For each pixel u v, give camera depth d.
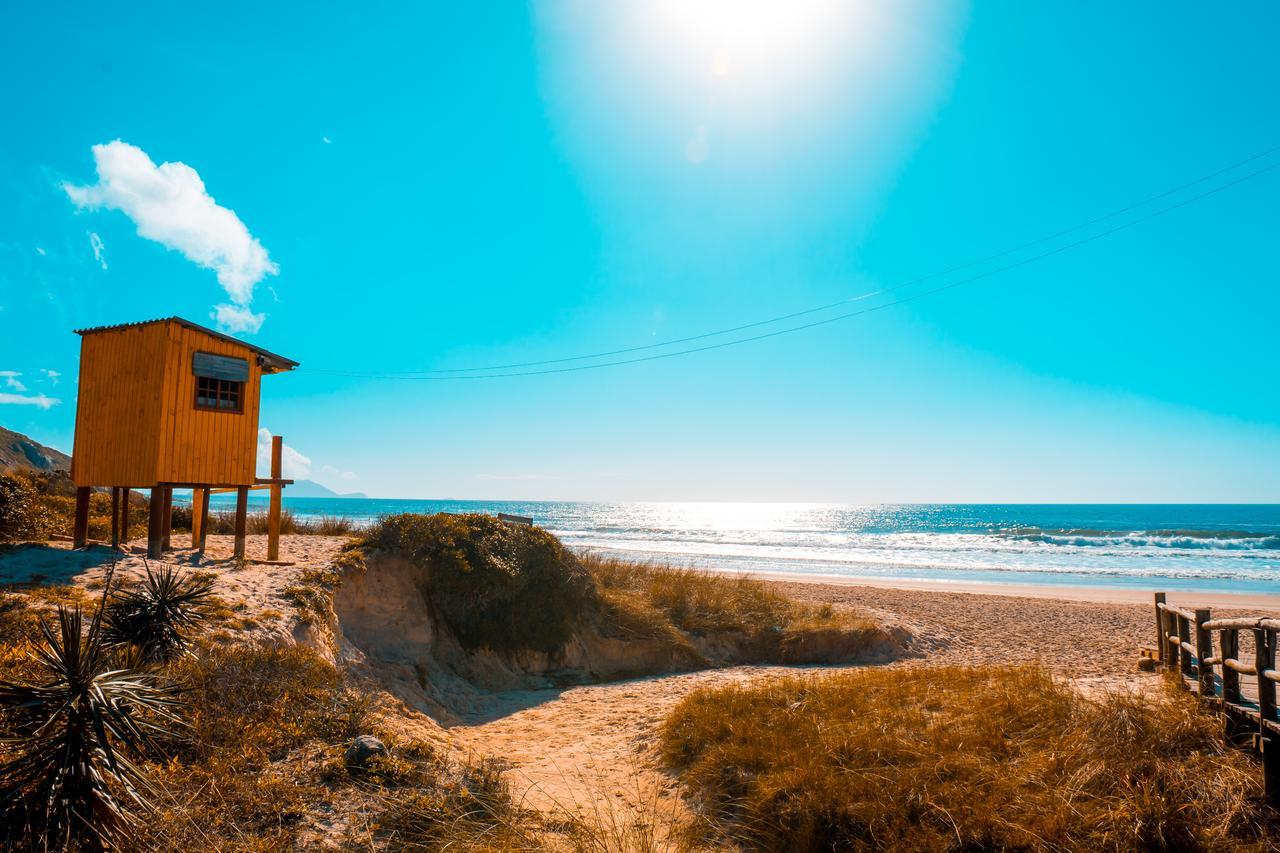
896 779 6.42
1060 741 6.93
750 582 18.59
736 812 6.48
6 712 4.52
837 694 8.97
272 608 9.58
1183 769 6.34
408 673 11.14
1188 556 40.53
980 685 9.09
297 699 7.08
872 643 15.27
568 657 13.74
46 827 4.03
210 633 7.93
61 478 20.59
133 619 6.87
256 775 5.62
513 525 15.42
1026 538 53.78
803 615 16.45
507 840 5.47
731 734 7.81
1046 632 17.61
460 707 11.30
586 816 6.38
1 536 12.02
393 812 5.56
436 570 13.37
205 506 13.06
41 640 6.48
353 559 12.47
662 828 6.32
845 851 5.84
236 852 4.68
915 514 145.00
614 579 17.16
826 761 6.88
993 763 6.66
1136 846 5.44
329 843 5.03
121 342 11.82
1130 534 56.72
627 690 12.09
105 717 4.43
